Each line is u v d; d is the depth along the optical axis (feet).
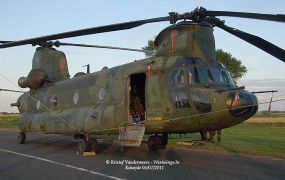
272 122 144.46
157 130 37.06
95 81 46.42
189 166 33.83
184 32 36.47
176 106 34.91
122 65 43.60
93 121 42.52
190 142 53.01
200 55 35.86
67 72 61.67
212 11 31.50
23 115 61.05
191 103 33.78
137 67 39.81
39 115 56.03
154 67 37.60
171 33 37.52
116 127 40.60
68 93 51.21
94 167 33.78
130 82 40.78
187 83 34.63
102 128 41.47
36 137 75.36
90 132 43.21
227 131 90.89
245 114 31.45
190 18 35.37
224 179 27.71
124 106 40.27
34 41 32.40
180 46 36.55
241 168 32.71
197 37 36.04
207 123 33.37
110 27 31.32
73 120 46.24
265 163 35.83
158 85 36.73
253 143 54.70
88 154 42.91
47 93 56.85
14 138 74.02
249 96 31.55
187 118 34.19
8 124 150.20
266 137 67.92
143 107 43.16
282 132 85.87
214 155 41.88
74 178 28.63
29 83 58.95
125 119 39.93
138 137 36.60
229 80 35.94
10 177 29.35
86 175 29.84
